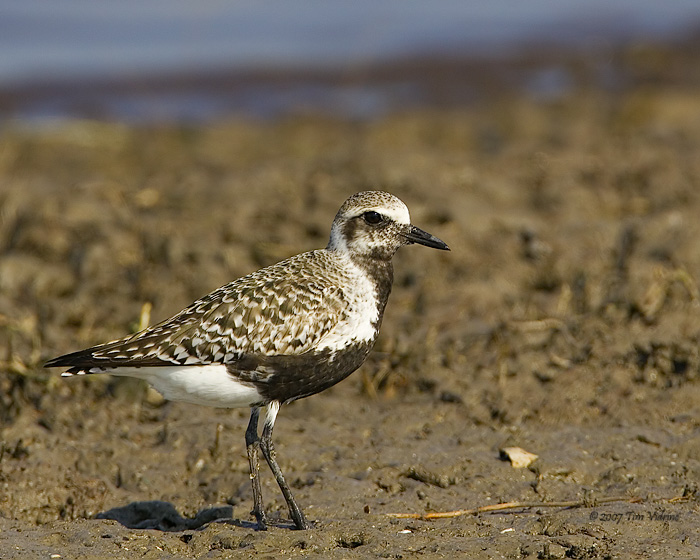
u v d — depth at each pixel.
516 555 8.67
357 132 25.73
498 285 14.84
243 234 16.59
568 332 13.45
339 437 11.52
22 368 12.55
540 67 31.44
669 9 36.19
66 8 34.62
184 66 30.70
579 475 10.49
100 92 28.69
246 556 8.75
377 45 33.34
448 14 36.22
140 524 9.93
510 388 12.43
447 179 18.59
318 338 9.63
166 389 9.66
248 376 9.52
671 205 17.58
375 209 10.12
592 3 37.28
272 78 30.16
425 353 13.28
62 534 9.29
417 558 8.61
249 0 36.78
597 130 23.80
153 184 19.59
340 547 8.97
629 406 11.88
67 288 15.67
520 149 21.14
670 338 12.73
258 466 10.39
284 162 20.91
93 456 10.94
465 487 10.30
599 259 15.41
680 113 26.11
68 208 17.30
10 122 26.34
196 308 9.71
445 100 28.62
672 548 8.70
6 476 10.43
